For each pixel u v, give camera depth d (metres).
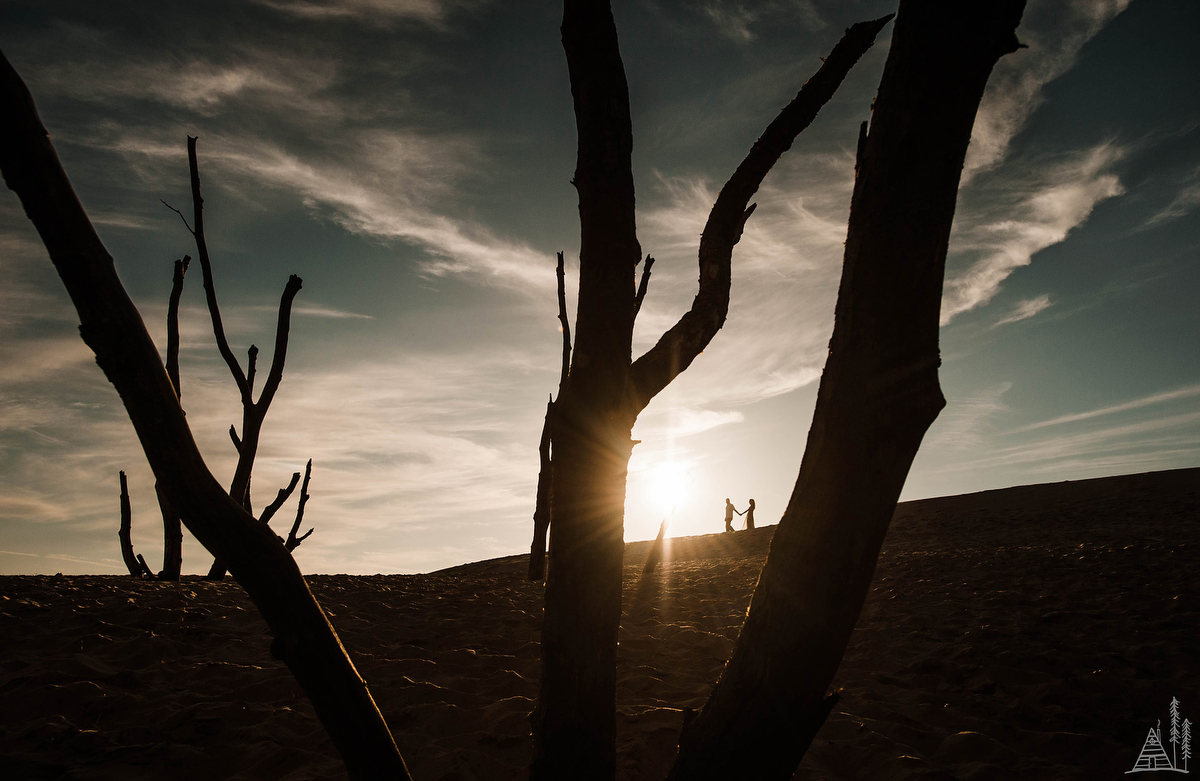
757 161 2.29
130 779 3.22
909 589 8.68
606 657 1.83
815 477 1.55
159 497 10.13
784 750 1.58
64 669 4.54
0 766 3.25
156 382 1.46
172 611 6.22
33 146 1.32
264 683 4.48
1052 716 4.27
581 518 1.84
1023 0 1.37
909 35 1.42
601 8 1.86
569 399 1.89
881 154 1.46
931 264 1.45
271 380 10.06
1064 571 8.98
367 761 1.69
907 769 3.42
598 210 1.87
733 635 6.65
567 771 1.75
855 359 1.50
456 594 8.68
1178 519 13.39
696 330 2.20
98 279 1.40
